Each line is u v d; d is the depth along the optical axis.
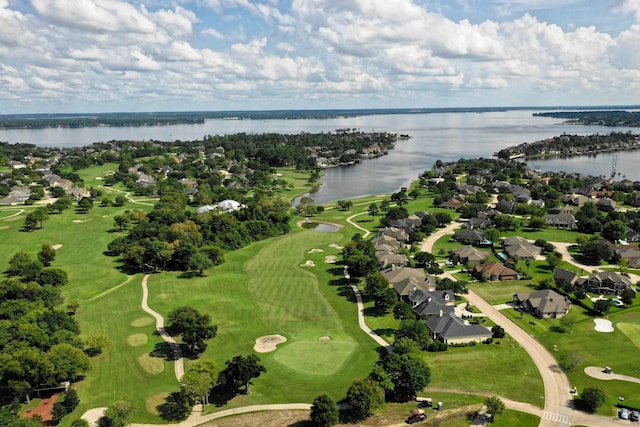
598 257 166.25
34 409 87.50
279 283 151.25
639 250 171.38
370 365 102.38
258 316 127.44
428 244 193.50
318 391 93.44
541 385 94.19
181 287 148.12
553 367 100.88
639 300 133.62
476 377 97.31
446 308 124.38
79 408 87.69
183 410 87.75
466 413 85.25
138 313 129.12
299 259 176.00
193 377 86.88
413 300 132.62
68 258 176.25
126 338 114.69
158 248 164.62
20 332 98.12
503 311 128.50
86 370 95.94
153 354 107.44
